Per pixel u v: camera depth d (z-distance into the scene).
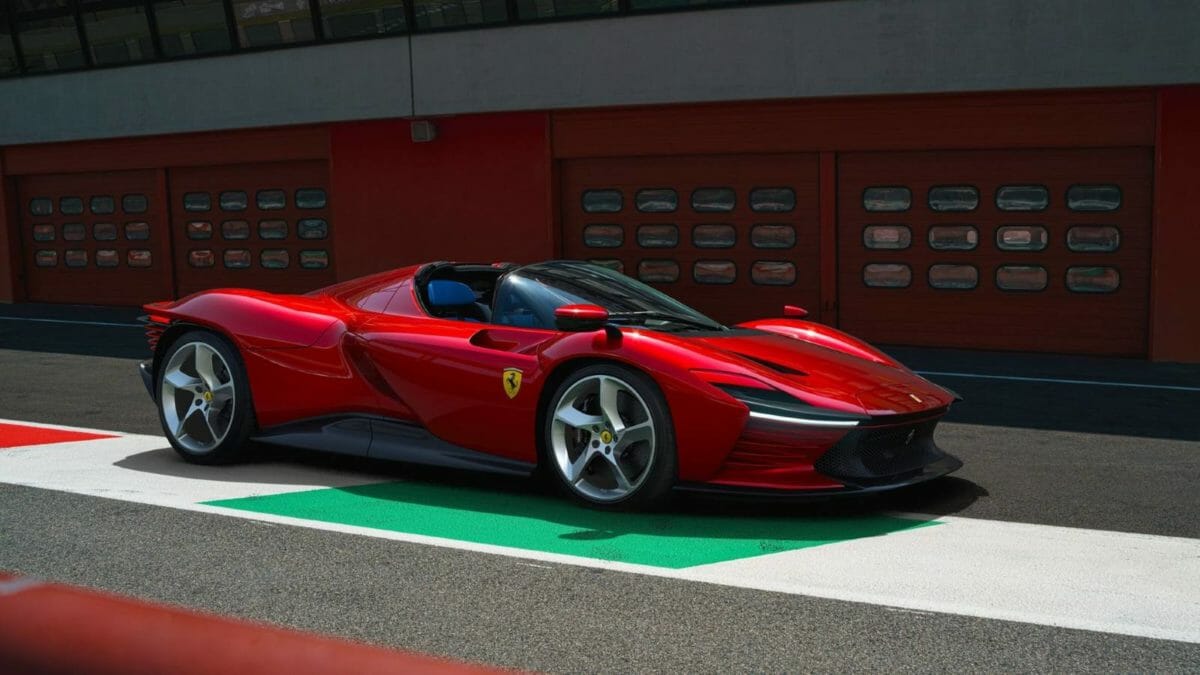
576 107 12.44
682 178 12.37
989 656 2.52
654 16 11.90
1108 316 10.70
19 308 15.96
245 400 4.80
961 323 11.30
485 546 3.48
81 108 15.83
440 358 4.43
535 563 3.29
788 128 11.68
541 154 12.94
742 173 12.06
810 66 11.24
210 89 14.76
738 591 3.02
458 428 4.42
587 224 12.91
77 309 15.78
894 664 2.46
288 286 15.04
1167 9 9.95
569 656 2.51
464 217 13.49
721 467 3.93
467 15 12.91
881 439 4.07
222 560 3.30
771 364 4.19
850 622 2.76
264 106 14.39
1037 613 2.84
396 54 13.38
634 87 12.10
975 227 11.14
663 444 3.90
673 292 12.55
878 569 3.27
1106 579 3.19
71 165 16.33
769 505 4.15
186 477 4.59
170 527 3.70
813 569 3.26
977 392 8.04
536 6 12.51
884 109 11.23
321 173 14.59
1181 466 5.19
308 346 4.73
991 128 10.81
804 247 11.88
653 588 3.04
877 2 10.89
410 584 3.06
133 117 15.44
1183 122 10.11
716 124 12.01
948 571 3.25
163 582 3.07
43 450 5.25
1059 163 10.71
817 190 11.73
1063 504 4.30
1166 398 7.74
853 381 4.21
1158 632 2.69
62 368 8.95
